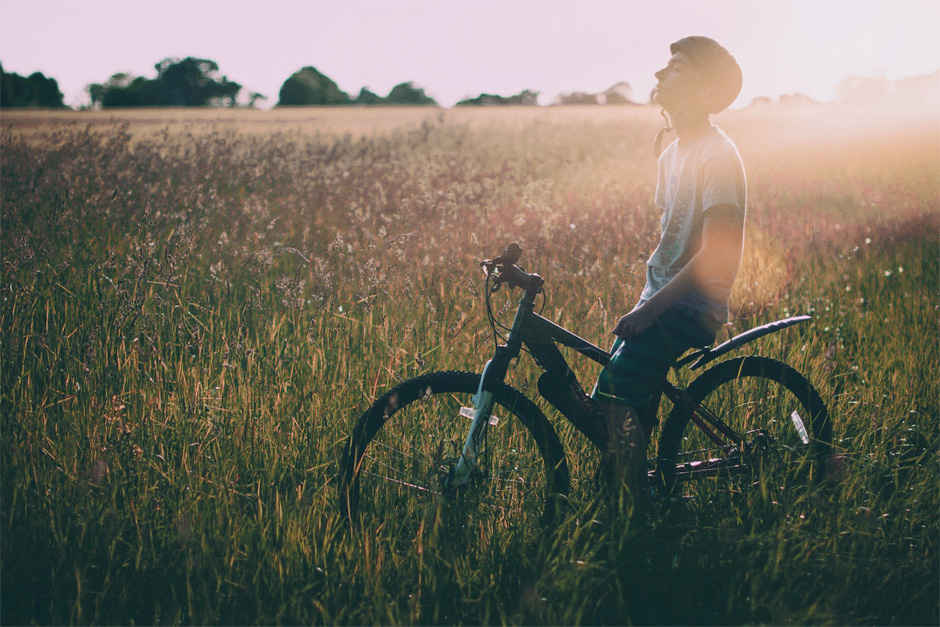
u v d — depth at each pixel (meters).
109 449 2.82
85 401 3.21
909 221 8.27
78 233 5.87
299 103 117.81
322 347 3.68
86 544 2.50
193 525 2.54
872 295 5.61
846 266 6.40
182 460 2.85
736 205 2.50
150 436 3.00
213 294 4.55
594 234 6.70
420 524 2.65
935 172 12.53
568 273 4.96
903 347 4.43
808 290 5.59
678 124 2.68
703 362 2.81
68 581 2.36
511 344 2.75
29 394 3.30
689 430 3.33
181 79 113.69
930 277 6.02
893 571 2.49
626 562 2.45
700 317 2.64
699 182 2.58
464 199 7.72
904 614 2.34
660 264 2.81
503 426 3.07
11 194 6.95
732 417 3.33
